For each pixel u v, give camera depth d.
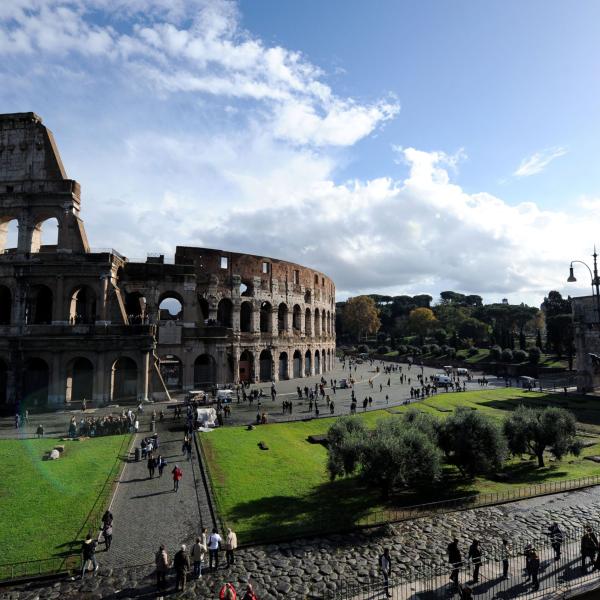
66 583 21.62
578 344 83.75
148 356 66.31
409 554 24.41
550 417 39.00
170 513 28.83
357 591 21.06
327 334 119.44
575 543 25.55
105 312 66.94
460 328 177.38
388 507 30.30
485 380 95.38
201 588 21.39
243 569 23.02
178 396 70.56
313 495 32.38
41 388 66.44
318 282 113.56
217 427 50.16
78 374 68.88
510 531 27.02
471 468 34.31
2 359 64.81
